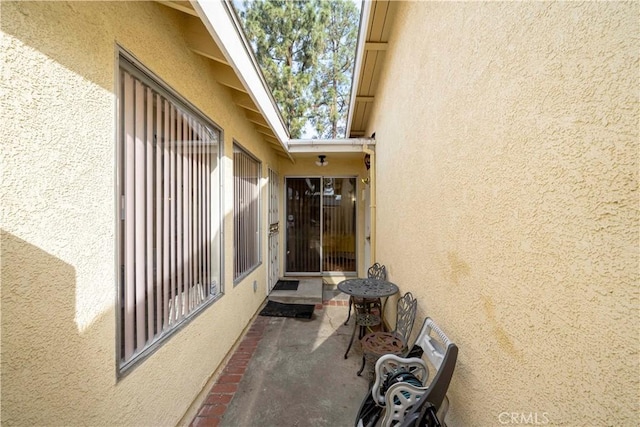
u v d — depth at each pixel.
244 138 3.52
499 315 1.17
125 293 1.48
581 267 0.79
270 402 2.25
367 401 1.80
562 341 0.85
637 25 0.66
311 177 6.27
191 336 2.08
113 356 1.30
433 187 1.93
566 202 0.84
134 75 1.54
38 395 0.97
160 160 1.81
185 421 1.99
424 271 2.13
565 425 0.84
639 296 0.65
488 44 1.24
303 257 6.29
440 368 1.39
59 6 1.05
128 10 1.43
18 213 0.92
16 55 0.91
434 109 1.90
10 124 0.89
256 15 9.13
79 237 1.13
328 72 10.53
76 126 1.12
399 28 2.90
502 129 1.15
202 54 2.12
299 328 3.75
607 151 0.72
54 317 1.03
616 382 0.70
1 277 0.87
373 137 4.88
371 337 2.51
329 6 9.66
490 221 1.24
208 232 2.54
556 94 0.88
